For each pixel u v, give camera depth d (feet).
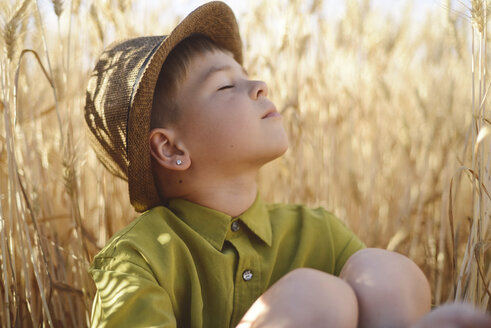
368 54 7.95
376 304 3.17
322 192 7.31
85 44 6.36
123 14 6.17
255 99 4.10
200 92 4.10
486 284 4.36
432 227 6.77
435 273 5.99
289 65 7.16
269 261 4.10
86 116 4.49
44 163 6.11
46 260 4.78
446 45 7.68
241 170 4.11
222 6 4.70
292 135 7.13
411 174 7.32
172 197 4.32
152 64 4.02
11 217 4.57
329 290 3.02
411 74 9.13
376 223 7.03
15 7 4.59
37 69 6.49
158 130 4.15
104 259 3.77
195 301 3.72
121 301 3.39
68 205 6.42
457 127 6.82
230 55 4.50
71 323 5.40
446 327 2.34
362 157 7.61
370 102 8.14
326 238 4.42
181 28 4.17
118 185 6.68
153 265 3.66
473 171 4.26
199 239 3.94
